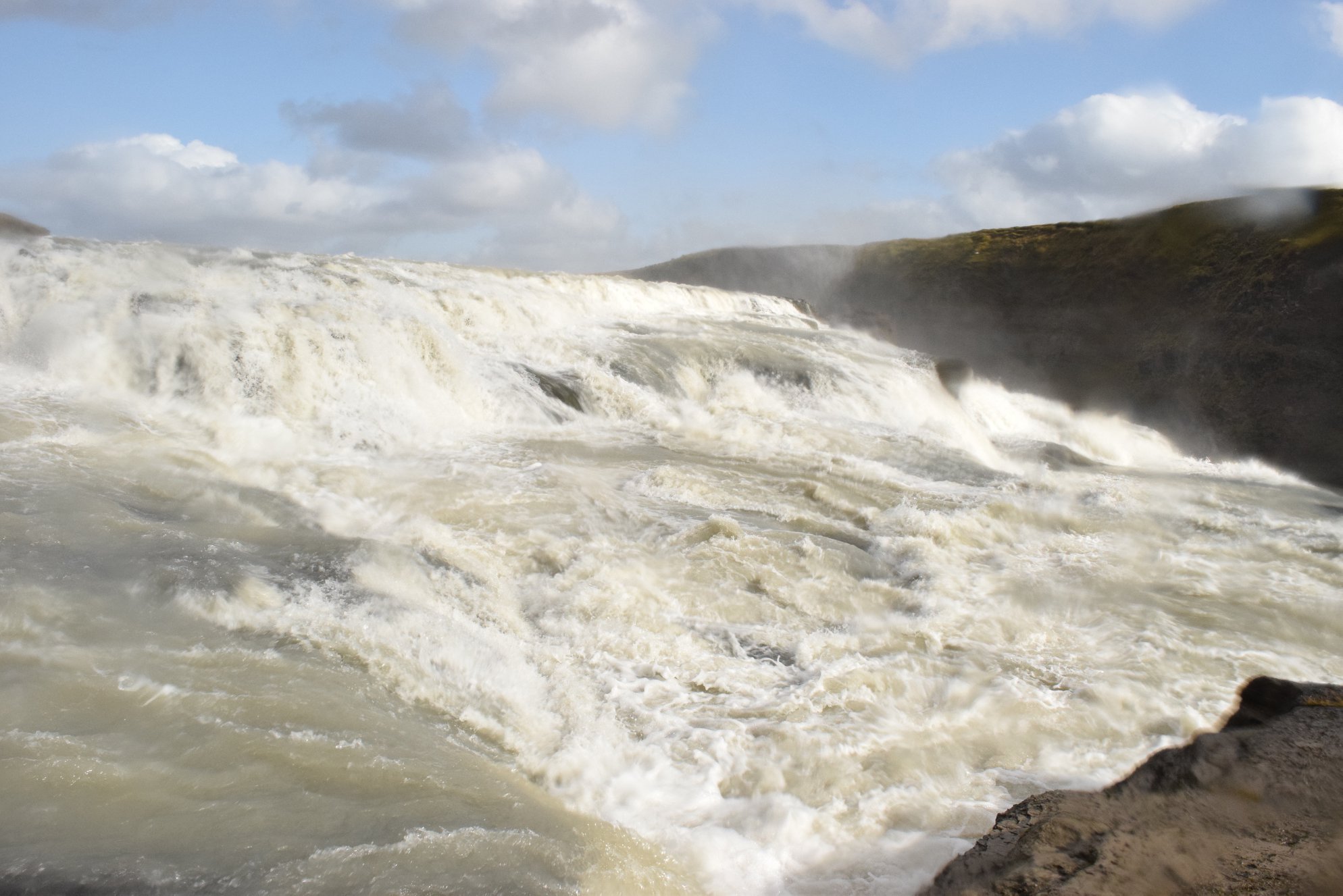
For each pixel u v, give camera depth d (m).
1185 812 3.68
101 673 4.70
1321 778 3.79
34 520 6.39
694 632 6.98
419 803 4.12
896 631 7.36
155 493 7.65
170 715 4.46
